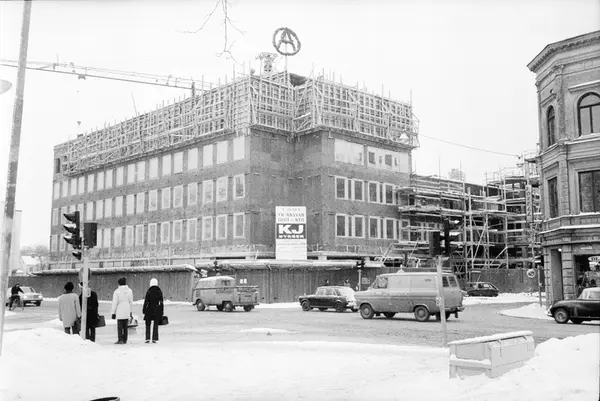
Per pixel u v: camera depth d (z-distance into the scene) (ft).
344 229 195.72
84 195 261.44
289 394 33.04
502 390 29.48
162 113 222.28
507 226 242.58
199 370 40.63
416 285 95.96
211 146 201.26
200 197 202.90
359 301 101.81
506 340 34.47
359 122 204.03
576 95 110.32
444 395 30.89
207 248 197.47
